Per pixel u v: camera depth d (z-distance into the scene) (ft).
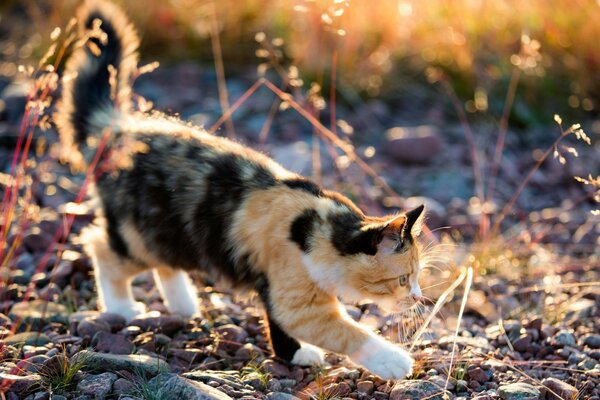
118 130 16.98
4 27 36.01
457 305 18.40
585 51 32.07
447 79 32.53
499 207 25.05
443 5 31.73
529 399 13.69
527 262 20.89
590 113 32.53
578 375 15.01
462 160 28.43
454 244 21.43
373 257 14.96
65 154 18.10
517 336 16.83
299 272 14.88
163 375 13.71
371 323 17.34
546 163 28.43
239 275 15.69
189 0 33.96
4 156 25.58
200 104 30.50
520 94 32.24
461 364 15.23
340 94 31.63
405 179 26.91
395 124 30.86
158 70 33.09
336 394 14.20
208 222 15.66
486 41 32.35
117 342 15.06
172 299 17.54
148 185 16.07
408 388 13.94
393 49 32.89
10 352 14.39
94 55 18.08
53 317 16.44
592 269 20.57
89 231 17.54
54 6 34.24
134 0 33.63
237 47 33.53
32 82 17.07
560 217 24.09
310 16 30.12
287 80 27.27
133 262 16.80
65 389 13.38
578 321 17.69
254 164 15.99
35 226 20.63
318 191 15.80
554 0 31.42
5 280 17.89
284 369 15.34
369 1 32.14
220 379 13.96
